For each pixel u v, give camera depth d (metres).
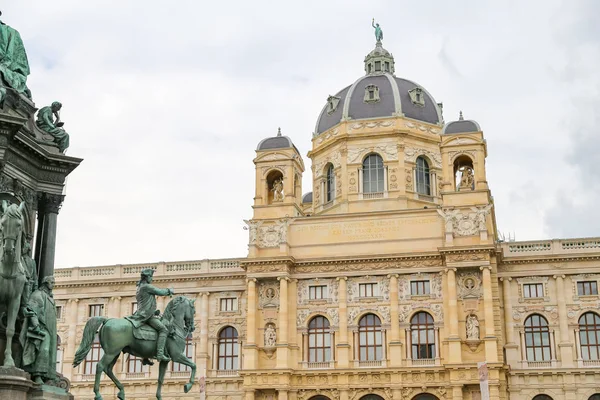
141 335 33.94
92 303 92.94
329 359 83.94
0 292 28.80
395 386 79.81
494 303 81.06
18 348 30.09
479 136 85.25
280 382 81.38
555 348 81.38
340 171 95.75
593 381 79.12
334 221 87.25
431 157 96.06
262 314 85.25
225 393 86.25
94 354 90.81
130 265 92.94
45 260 32.62
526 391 80.31
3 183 31.20
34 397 29.53
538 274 83.44
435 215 84.81
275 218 87.62
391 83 99.25
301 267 86.38
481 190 83.38
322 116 102.06
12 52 33.03
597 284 82.06
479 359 78.50
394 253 83.94
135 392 87.94
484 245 80.25
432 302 82.50
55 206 33.31
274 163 90.38
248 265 85.88
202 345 88.31
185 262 91.75
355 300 84.38
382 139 95.06
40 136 33.38
